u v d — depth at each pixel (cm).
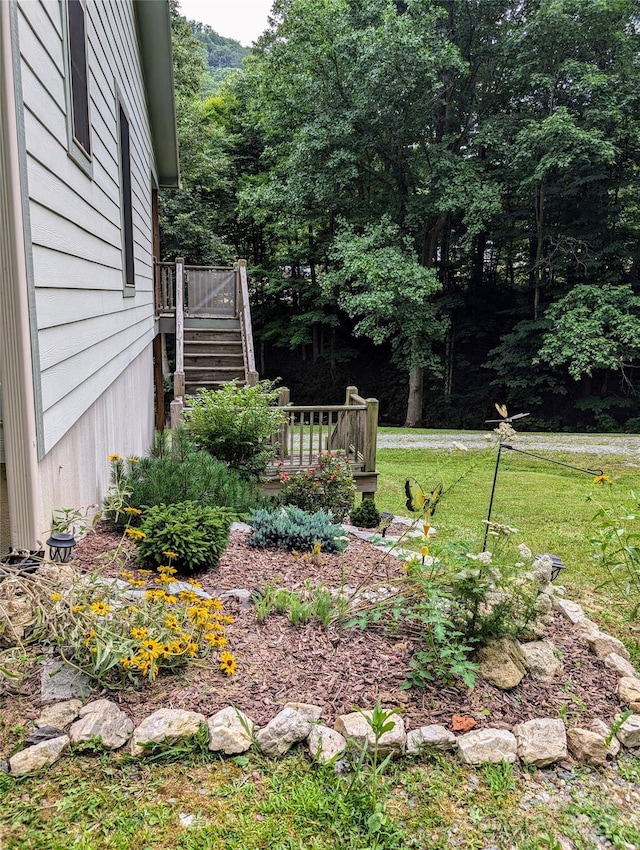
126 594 264
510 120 1514
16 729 186
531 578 297
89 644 208
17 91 214
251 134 2058
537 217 1678
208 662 234
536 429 1814
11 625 210
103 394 432
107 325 442
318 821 172
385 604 284
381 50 1323
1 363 222
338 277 1524
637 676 266
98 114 413
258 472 595
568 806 191
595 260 1596
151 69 822
